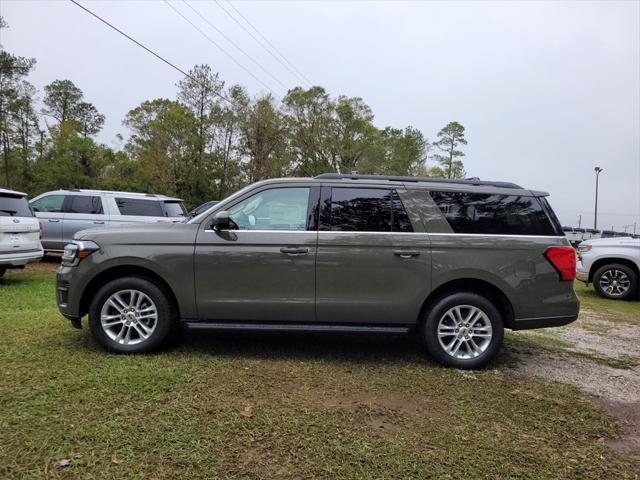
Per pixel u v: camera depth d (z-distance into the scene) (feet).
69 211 36.88
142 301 14.64
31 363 13.42
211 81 119.65
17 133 136.87
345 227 14.46
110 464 8.46
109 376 12.55
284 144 133.18
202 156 117.39
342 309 14.33
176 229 14.52
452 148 233.14
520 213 14.83
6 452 8.68
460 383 13.38
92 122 181.88
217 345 16.01
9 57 100.22
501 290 14.35
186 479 8.14
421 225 14.49
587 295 34.09
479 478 8.56
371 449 9.42
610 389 13.57
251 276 14.26
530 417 11.30
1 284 27.66
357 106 172.45
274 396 11.84
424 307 14.69
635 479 8.75
